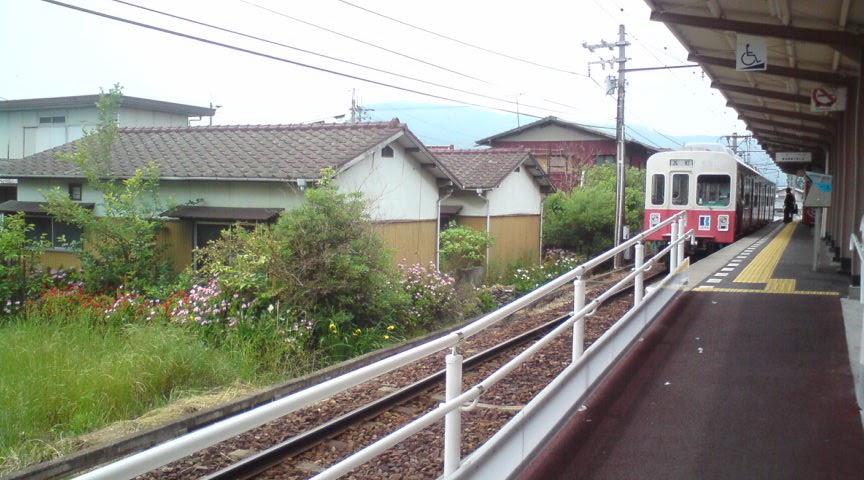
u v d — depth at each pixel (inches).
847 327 304.0
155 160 582.6
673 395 222.1
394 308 468.1
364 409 256.4
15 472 209.5
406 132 592.7
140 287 492.4
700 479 164.1
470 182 791.7
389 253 461.1
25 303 470.3
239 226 464.1
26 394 276.1
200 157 574.2
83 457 224.5
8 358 323.9
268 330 398.6
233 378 341.4
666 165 781.3
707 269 515.2
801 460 174.1
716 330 304.3
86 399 280.4
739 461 173.8
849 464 171.6
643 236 296.4
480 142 1567.4
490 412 237.1
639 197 1091.3
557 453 178.1
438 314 517.0
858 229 406.6
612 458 175.3
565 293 616.4
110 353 340.8
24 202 639.1
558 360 307.0
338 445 226.4
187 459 221.9
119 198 522.6
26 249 509.7
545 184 945.5
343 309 433.1
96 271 500.7
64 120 978.7
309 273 426.3
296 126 620.7
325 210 436.5
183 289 460.8
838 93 531.5
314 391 101.0
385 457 202.4
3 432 245.4
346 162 521.0
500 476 154.8
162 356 331.3
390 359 118.1
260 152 567.2
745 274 483.5
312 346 415.2
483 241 729.6
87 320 408.8
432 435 218.4
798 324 314.0
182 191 561.0
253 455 222.4
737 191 778.8
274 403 95.3
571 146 1475.1
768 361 258.4
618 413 206.5
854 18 397.7
